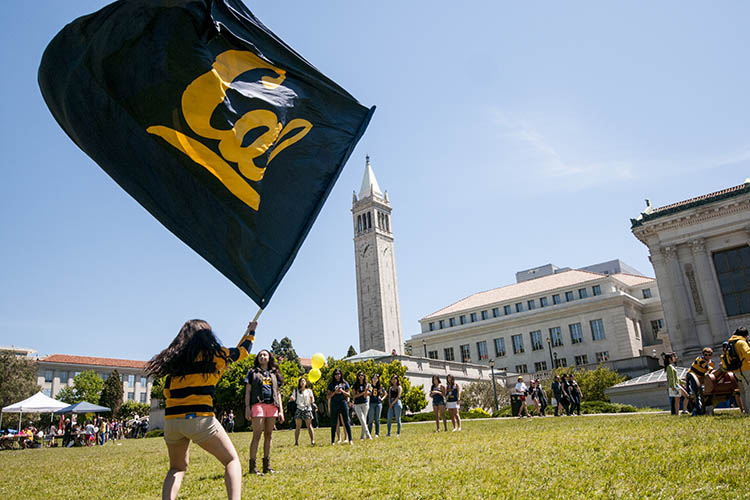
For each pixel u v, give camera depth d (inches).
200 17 213.9
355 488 230.5
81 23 199.5
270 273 225.3
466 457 307.9
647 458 251.1
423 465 288.4
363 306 3693.4
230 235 217.9
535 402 1098.7
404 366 1747.0
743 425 360.5
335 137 257.9
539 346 3011.8
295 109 247.0
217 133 217.8
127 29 203.8
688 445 285.0
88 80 200.5
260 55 237.9
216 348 177.3
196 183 213.5
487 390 2079.2
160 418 2596.0
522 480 222.5
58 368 3676.2
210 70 217.0
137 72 205.5
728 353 479.5
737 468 210.4
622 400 1438.2
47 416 2960.1
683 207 1825.8
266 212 231.8
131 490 290.5
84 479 366.0
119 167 199.2
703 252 1786.4
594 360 2812.5
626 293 2970.0
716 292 1747.0
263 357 337.1
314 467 320.2
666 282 1835.6
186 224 208.5
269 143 230.5
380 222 3887.8
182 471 177.8
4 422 2711.6
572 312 2942.9
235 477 171.5
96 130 199.0
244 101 226.5
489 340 3201.3
